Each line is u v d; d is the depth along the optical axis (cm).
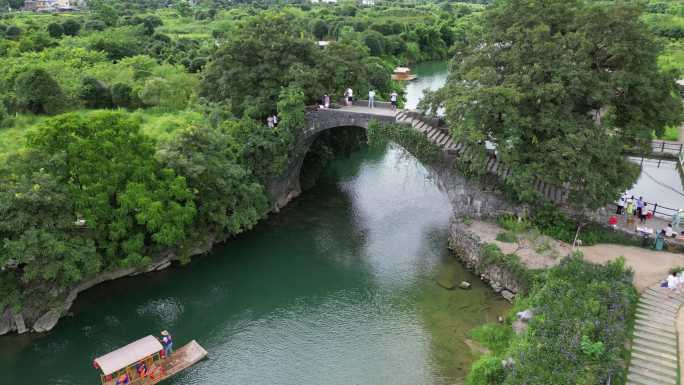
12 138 5084
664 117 3994
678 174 5341
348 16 15325
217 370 3188
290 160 5172
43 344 3438
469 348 3278
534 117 3862
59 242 3372
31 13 14012
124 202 3672
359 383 3058
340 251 4569
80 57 7888
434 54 13900
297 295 3956
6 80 6500
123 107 6469
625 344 2875
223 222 4341
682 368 2709
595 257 3788
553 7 4112
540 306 3067
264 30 5194
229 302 3878
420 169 6469
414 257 4431
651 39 3984
